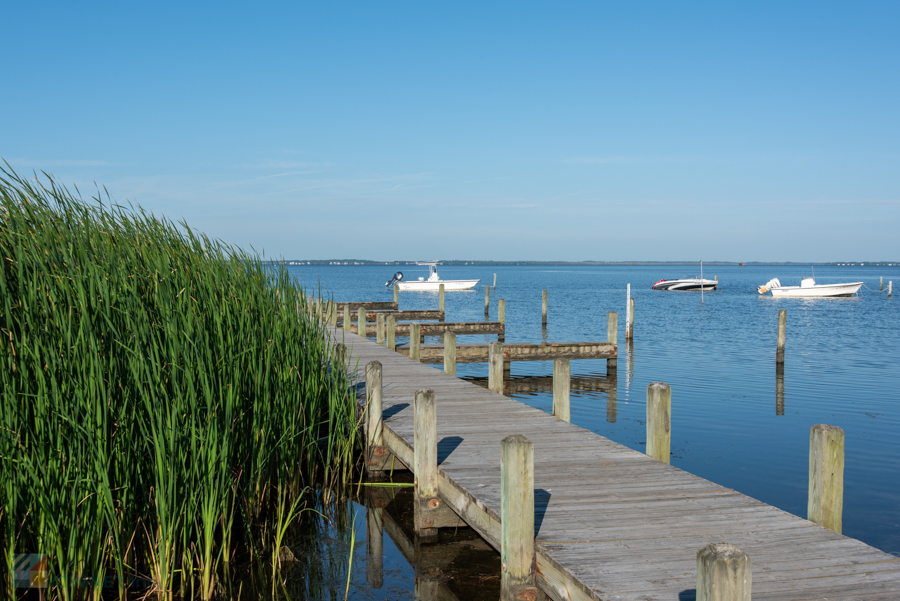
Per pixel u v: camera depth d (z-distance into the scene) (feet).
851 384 48.70
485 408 25.94
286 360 20.89
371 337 65.16
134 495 14.90
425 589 16.51
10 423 12.96
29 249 15.84
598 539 12.98
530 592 12.84
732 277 466.70
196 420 15.85
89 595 13.60
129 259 18.52
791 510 22.67
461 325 69.21
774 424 35.73
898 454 29.53
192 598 14.87
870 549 12.37
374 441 23.70
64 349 14.51
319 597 16.03
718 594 8.14
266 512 19.42
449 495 17.43
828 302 161.07
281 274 25.61
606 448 20.04
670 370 56.44
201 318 18.26
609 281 353.92
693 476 17.19
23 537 13.33
